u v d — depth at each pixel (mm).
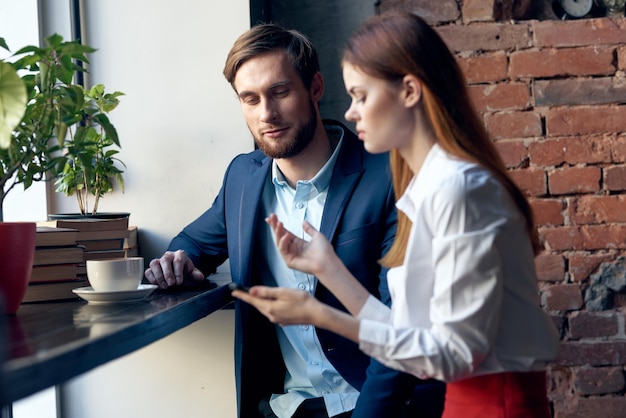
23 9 2119
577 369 2418
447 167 1135
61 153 2051
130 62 2148
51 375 911
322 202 1784
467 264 1074
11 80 1247
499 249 1104
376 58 1167
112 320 1236
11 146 1392
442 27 2453
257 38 1726
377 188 1719
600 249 2422
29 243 1387
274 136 1721
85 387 2135
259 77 1705
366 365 1710
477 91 2447
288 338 1806
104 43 2154
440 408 1616
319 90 1793
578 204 2430
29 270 1393
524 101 2436
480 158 1170
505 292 1126
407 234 1298
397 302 1190
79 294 1477
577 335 2422
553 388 2430
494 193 1116
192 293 1630
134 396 2123
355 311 1301
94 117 1467
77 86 1473
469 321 1066
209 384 2100
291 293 1137
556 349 1185
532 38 2434
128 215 1949
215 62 2127
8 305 1353
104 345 1059
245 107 1754
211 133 2129
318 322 1128
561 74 2426
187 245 1931
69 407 2139
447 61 1199
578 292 2422
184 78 2137
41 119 1416
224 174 2061
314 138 1775
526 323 1142
